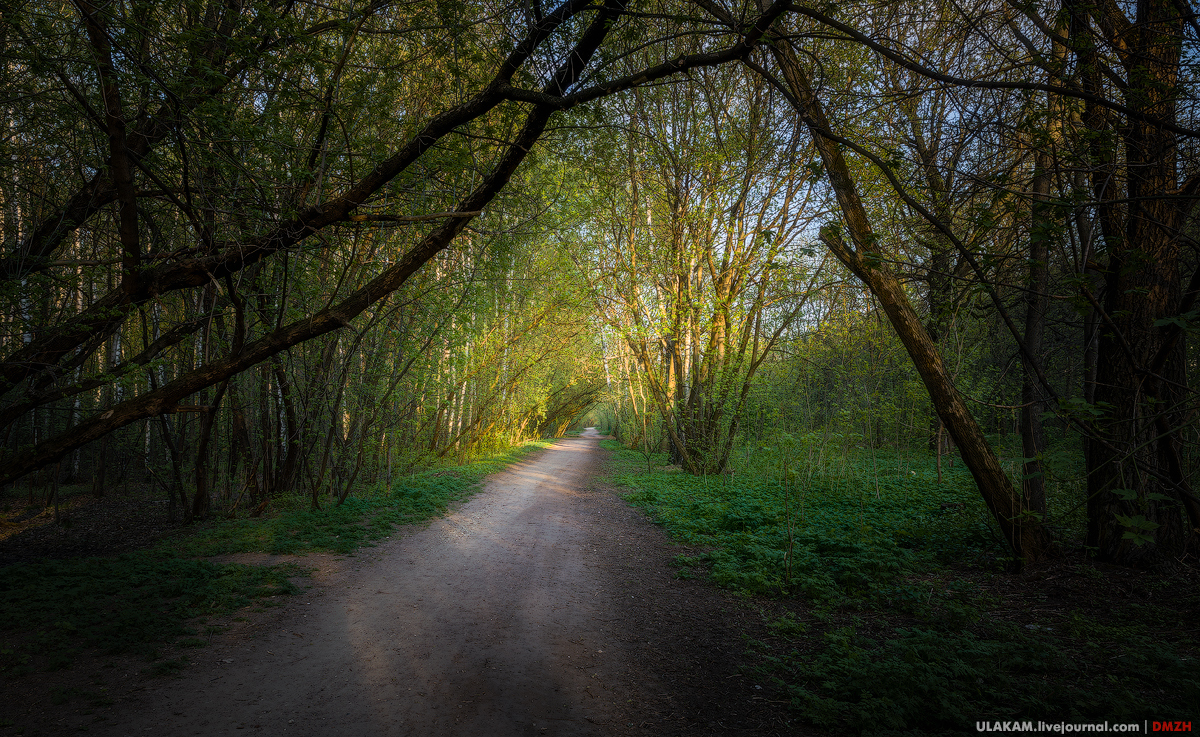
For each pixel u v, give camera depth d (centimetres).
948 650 441
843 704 380
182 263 716
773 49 606
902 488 1223
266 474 1212
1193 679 387
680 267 1752
